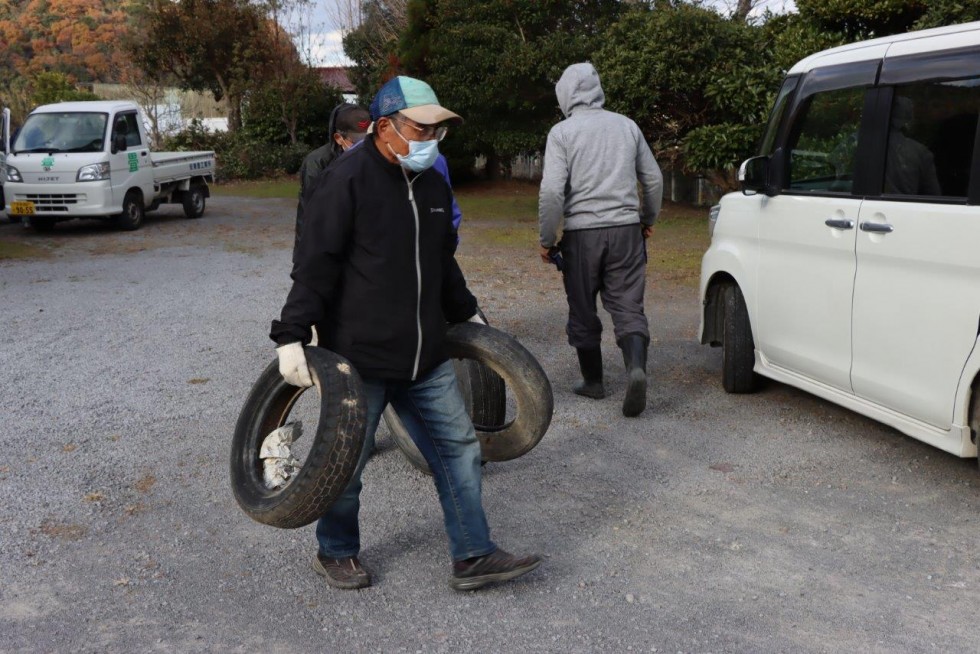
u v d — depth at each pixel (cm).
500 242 1445
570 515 425
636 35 1472
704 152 1396
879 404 464
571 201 558
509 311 898
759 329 559
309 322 312
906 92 441
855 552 384
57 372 669
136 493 450
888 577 362
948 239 404
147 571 371
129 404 593
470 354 368
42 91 4059
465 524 345
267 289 1018
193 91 3909
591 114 553
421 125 304
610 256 555
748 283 564
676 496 445
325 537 357
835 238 477
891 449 501
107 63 5738
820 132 501
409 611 341
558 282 1070
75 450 509
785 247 523
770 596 349
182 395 612
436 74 2064
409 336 324
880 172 452
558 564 378
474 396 440
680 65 1415
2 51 5875
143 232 1593
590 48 1720
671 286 1030
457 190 2439
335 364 311
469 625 331
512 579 364
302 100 3231
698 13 1412
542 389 366
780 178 529
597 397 601
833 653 310
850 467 477
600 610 340
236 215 1930
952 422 412
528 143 1878
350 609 343
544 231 563
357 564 362
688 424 550
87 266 1195
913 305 427
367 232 314
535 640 320
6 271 1148
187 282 1069
